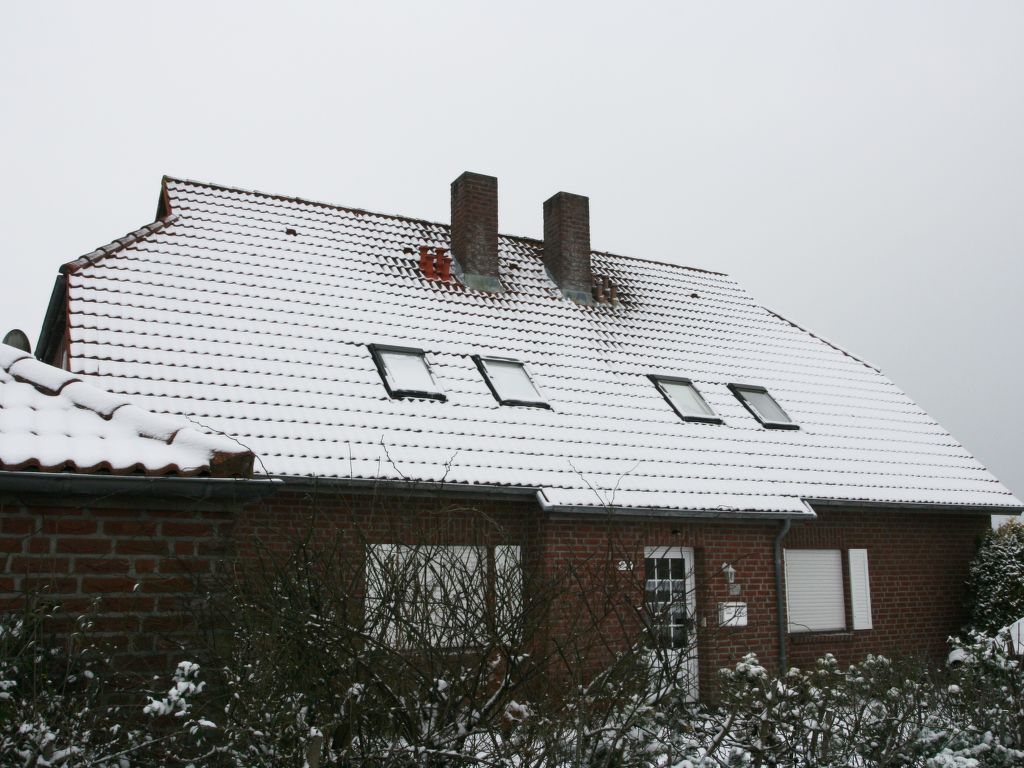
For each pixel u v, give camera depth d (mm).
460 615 5285
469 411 12320
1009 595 15398
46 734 4211
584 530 11766
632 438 13336
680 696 5734
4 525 5312
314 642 4715
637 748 5152
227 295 12641
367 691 4723
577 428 13000
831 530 14648
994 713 6812
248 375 11266
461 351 13641
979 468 17016
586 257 17156
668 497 12305
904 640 15125
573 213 17188
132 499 5613
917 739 6340
